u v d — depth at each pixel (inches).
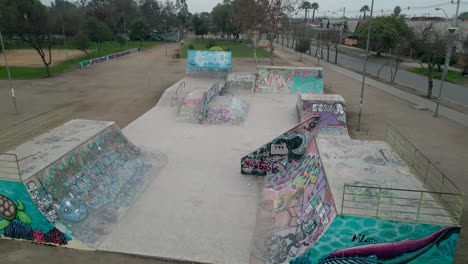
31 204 398.6
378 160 449.4
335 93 1266.0
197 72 1481.3
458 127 852.0
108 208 471.2
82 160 500.4
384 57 2503.7
